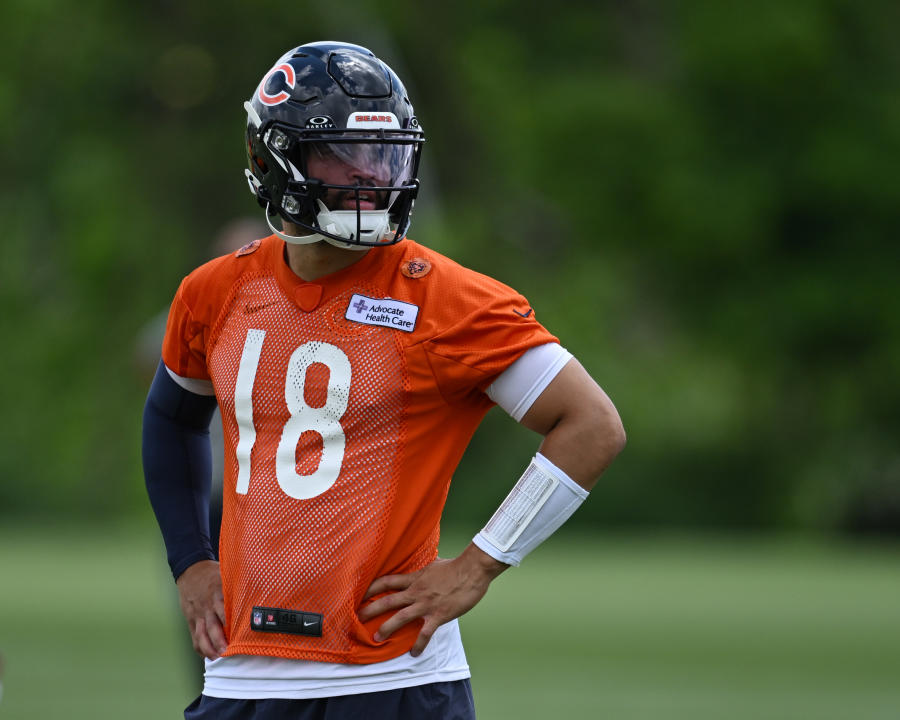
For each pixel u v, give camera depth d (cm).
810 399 12544
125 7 11012
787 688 3528
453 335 1312
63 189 10694
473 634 4850
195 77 11000
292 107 1324
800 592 6650
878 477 12225
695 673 3834
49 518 12650
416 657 1328
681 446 12531
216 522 2084
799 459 12512
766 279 12244
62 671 3666
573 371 1331
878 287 12069
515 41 12200
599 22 12494
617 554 9850
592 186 11812
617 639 4706
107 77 10919
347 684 1305
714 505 12331
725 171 11962
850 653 4359
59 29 10912
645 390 12275
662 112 11912
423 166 10575
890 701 3306
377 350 1320
